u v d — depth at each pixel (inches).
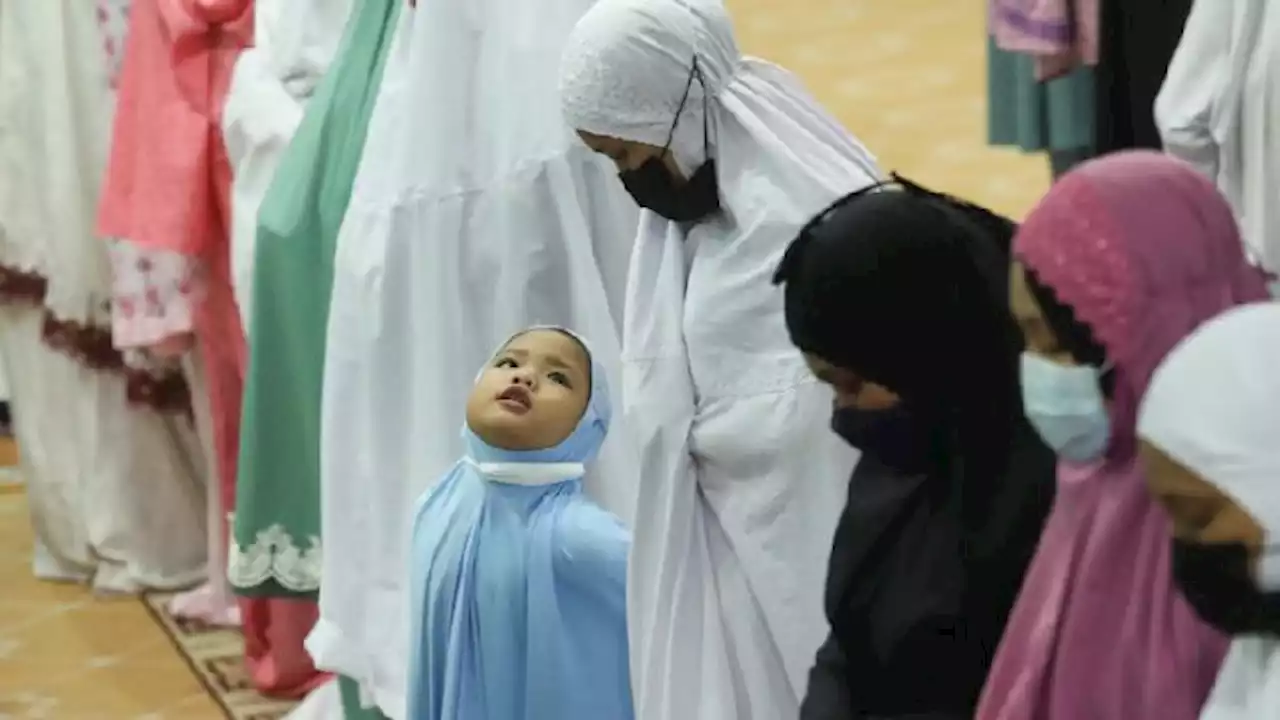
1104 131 367.9
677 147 212.2
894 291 161.9
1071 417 143.3
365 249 284.8
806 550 207.2
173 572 445.4
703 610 212.8
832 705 171.0
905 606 163.5
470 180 276.2
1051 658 147.1
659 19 209.5
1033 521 161.2
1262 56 257.1
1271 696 123.6
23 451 445.7
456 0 274.5
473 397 231.1
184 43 370.9
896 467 167.5
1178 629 140.6
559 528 227.8
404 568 286.2
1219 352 121.8
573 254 273.3
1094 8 354.0
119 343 391.5
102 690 390.0
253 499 328.5
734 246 209.6
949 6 815.7
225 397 390.0
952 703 164.6
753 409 206.2
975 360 163.2
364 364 286.8
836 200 193.8
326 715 357.4
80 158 422.3
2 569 460.1
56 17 416.5
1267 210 260.5
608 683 229.5
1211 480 120.0
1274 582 119.5
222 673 396.2
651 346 214.7
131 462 437.7
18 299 433.1
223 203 375.9
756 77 217.0
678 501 212.2
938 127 651.5
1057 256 142.9
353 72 314.7
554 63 272.4
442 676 240.2
